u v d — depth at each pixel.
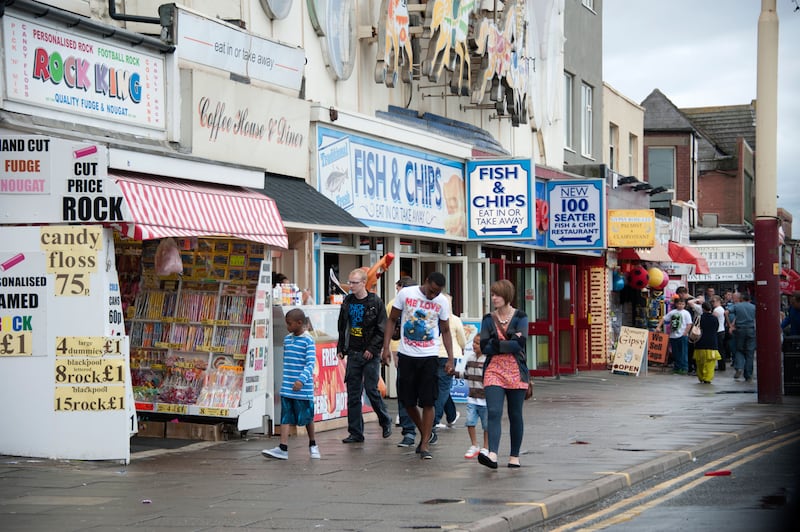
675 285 40.50
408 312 12.49
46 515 8.65
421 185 21.03
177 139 14.02
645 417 17.08
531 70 28.30
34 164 11.33
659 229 38.06
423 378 12.39
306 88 17.64
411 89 21.08
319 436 14.27
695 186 50.62
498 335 11.41
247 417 13.70
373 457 12.33
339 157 17.81
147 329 14.21
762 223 20.00
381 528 8.21
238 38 15.27
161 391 13.96
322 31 17.88
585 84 34.06
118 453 11.37
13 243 11.35
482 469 11.41
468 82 21.88
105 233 11.39
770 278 19.89
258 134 15.62
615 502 10.10
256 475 10.88
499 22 23.53
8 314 11.38
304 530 8.14
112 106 12.95
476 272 23.98
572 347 29.20
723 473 11.67
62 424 11.37
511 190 22.92
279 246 13.82
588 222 27.78
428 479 10.70
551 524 9.03
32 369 11.40
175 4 14.00
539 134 28.97
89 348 11.30
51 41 11.93
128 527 8.20
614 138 37.78
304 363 12.09
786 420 17.14
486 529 8.24
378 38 19.14
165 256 13.56
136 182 11.95
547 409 18.52
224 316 13.88
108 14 14.41
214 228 12.80
